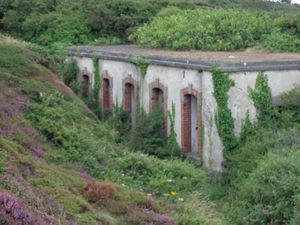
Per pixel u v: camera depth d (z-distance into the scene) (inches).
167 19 1082.7
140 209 484.4
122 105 959.6
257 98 767.7
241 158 713.0
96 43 1184.8
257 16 1061.1
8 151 466.3
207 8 1248.2
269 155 645.9
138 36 1102.4
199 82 778.2
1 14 1339.8
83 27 1224.8
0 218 322.3
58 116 655.8
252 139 737.0
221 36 975.6
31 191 402.6
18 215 336.5
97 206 467.2
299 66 796.6
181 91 813.2
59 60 1078.4
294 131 713.6
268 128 754.2
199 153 788.0
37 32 1263.5
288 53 917.2
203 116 775.1
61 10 1282.0
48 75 781.9
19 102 641.6
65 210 419.2
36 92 694.5
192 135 820.0
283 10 1389.0
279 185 587.2
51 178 467.8
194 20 1025.5
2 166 413.1
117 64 968.3
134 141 838.5
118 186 520.4
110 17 1221.1
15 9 1321.4
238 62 754.2
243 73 756.6
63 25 1224.8
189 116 816.3
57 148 594.6
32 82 723.4
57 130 616.7
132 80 927.0
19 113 613.9
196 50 960.9
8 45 848.3
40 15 1277.1
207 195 653.9
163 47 1013.8
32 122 618.2
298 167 603.2
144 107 900.6
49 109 658.8
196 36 973.8
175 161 742.5
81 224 411.5
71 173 524.1
